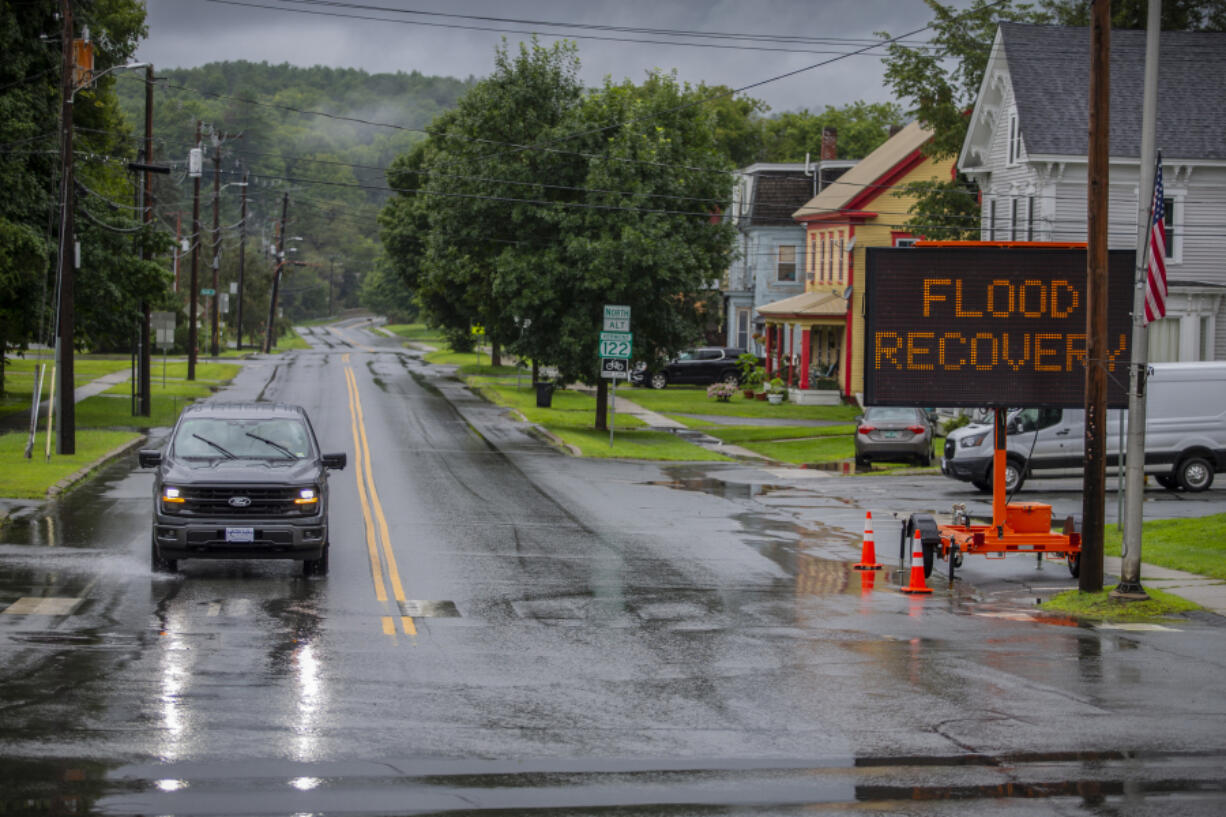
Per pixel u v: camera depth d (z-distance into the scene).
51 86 71.12
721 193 80.81
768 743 17.17
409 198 144.62
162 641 22.92
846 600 29.73
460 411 88.44
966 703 19.64
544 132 80.06
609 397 108.25
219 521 29.06
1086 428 30.59
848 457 70.00
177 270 161.62
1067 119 74.94
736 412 98.31
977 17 97.56
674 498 50.41
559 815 14.07
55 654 21.61
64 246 55.50
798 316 109.50
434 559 33.91
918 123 107.94
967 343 33.34
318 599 27.72
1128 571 29.52
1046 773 15.98
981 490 54.44
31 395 89.69
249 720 17.72
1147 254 29.69
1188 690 20.77
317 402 90.62
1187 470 53.72
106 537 35.81
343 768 15.63
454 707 18.81
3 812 13.70
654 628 25.61
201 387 100.69
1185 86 77.50
